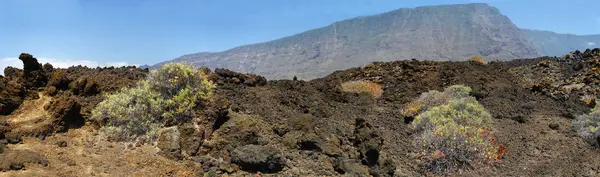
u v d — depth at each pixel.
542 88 15.58
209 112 8.99
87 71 11.38
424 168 9.22
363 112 12.60
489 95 14.37
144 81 9.95
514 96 14.28
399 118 12.18
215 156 8.28
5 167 6.22
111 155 7.51
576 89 15.48
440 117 11.22
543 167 9.03
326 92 14.16
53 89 9.15
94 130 8.40
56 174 6.40
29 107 8.50
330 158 8.88
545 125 11.30
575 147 9.90
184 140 8.28
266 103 11.47
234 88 12.21
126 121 8.59
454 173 9.03
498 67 19.80
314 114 11.57
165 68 9.77
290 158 8.66
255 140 9.01
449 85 15.82
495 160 9.40
